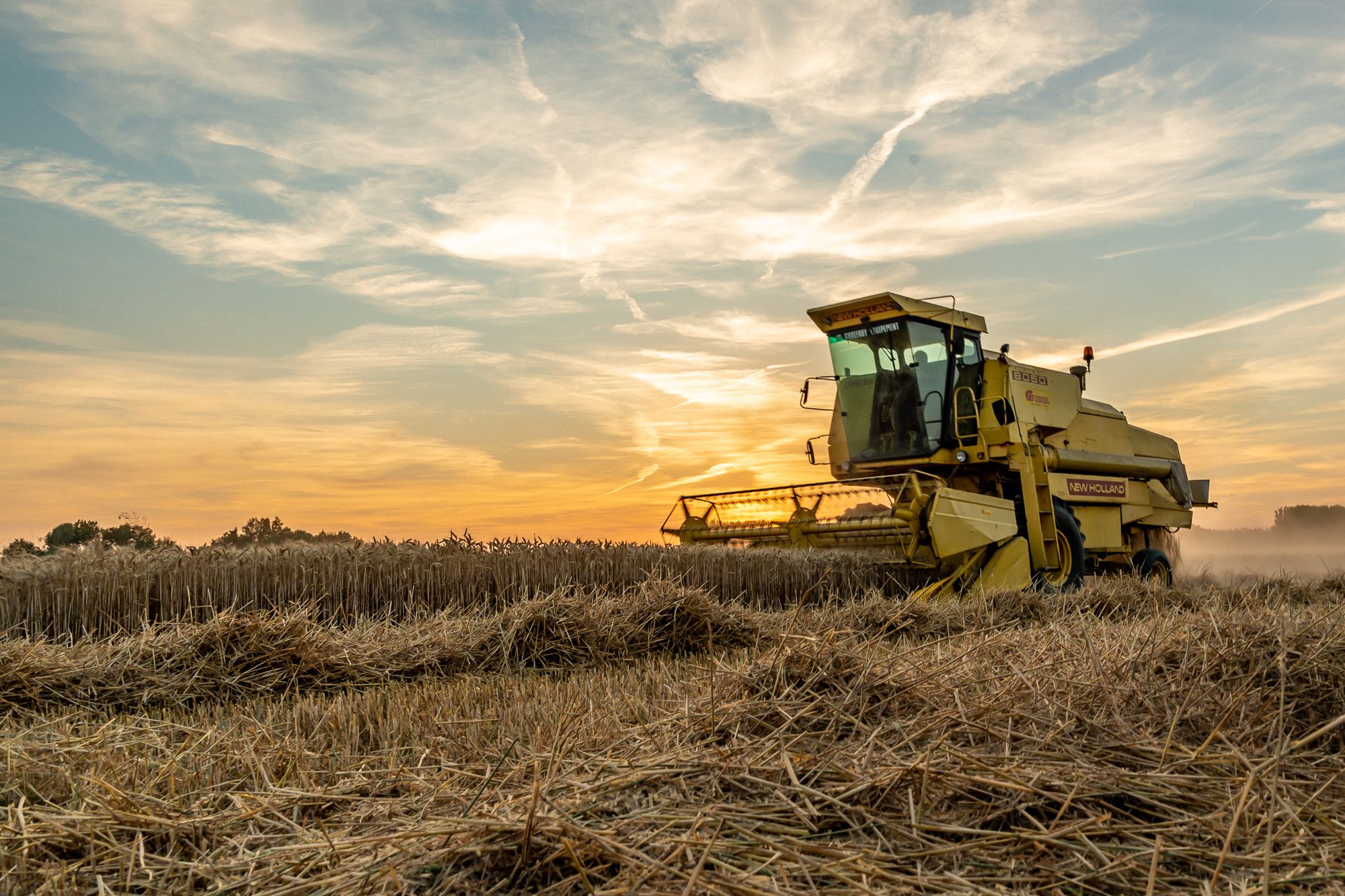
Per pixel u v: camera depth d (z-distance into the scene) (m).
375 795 3.44
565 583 10.43
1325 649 4.27
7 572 7.92
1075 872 2.48
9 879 2.72
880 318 12.33
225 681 6.32
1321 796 3.07
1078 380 14.25
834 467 13.46
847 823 2.75
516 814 2.78
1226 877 2.49
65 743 4.24
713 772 3.06
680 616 8.38
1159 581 12.37
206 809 3.36
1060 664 4.29
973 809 2.87
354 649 7.18
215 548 9.29
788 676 4.14
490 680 6.63
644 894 2.27
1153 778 3.03
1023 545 11.88
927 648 4.86
